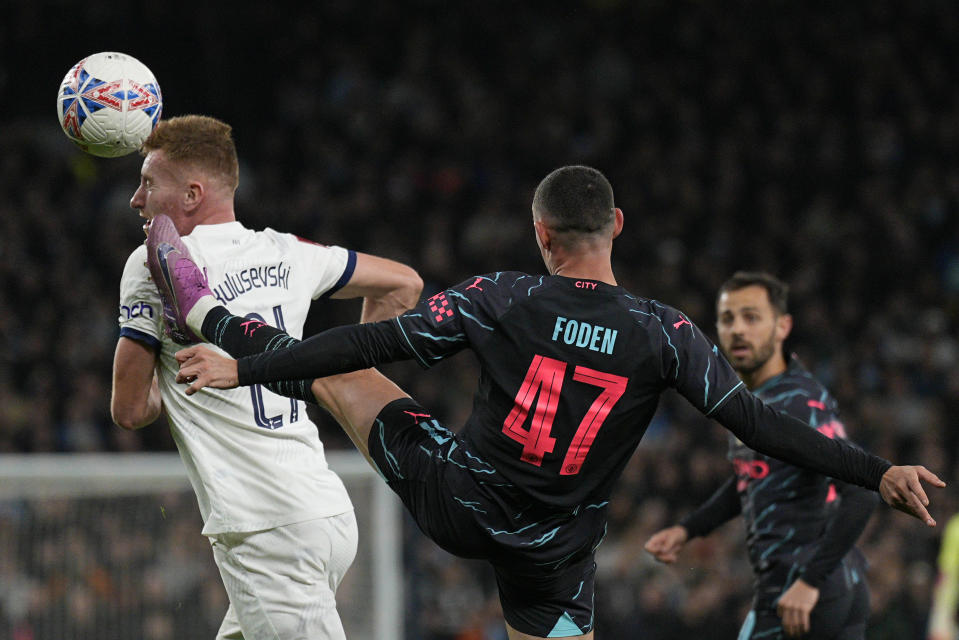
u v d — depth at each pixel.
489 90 56.31
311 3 56.28
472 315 10.76
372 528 22.47
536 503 11.06
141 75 11.80
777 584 15.80
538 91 56.59
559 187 10.98
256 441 11.68
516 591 11.88
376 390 12.27
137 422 11.80
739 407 10.66
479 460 11.14
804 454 10.62
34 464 20.38
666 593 31.02
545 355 10.73
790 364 16.77
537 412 10.80
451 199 50.66
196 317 10.82
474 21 58.38
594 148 54.41
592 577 12.03
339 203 48.50
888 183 54.81
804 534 15.73
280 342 10.48
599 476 11.12
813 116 57.69
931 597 31.00
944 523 34.91
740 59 59.25
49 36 49.06
